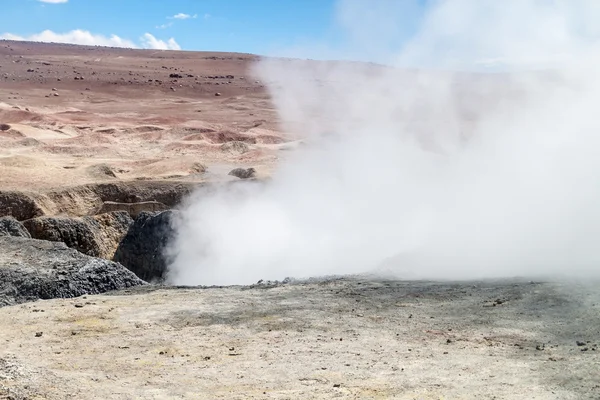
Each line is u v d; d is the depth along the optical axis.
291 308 14.49
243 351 11.50
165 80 129.12
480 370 9.88
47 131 61.06
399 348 11.28
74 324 13.51
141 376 10.16
